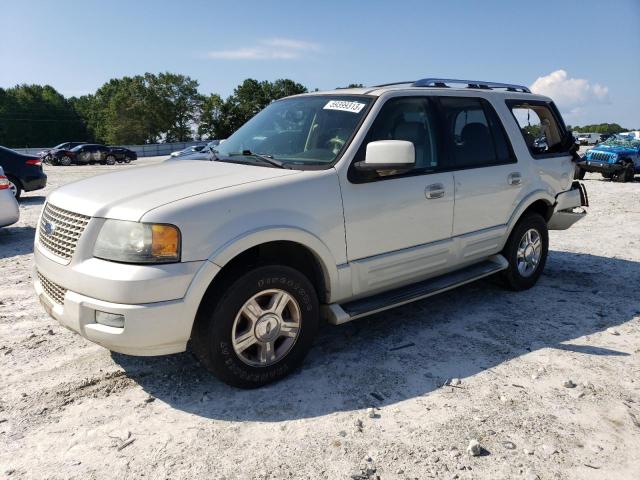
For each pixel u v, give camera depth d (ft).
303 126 13.35
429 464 8.55
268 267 10.52
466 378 11.40
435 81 15.03
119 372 11.73
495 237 15.39
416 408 10.20
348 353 12.66
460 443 9.09
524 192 16.17
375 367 11.93
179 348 9.96
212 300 10.15
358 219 11.87
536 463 8.59
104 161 117.08
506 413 10.02
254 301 10.55
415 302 16.21
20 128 331.36
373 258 12.32
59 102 358.64
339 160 11.79
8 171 38.29
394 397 10.62
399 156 11.10
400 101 13.20
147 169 12.78
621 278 18.84
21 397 10.65
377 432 9.43
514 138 16.12
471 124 15.11
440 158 13.85
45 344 13.19
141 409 10.24
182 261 9.56
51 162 111.86
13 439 9.28
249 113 329.31
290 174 11.25
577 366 11.96
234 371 10.51
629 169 57.00
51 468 8.50
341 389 10.93
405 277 13.17
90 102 401.49
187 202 9.80
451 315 15.15
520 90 17.75
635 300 16.48
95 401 10.53
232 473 8.36
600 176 67.31
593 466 8.54
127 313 9.27
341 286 11.82
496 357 12.43
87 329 9.69
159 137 335.67
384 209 12.32
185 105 338.34
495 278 17.29
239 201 10.23
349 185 11.72
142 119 321.11
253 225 10.24
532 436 9.30
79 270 9.73
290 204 10.81
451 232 14.07
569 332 13.93
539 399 10.52
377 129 12.50
